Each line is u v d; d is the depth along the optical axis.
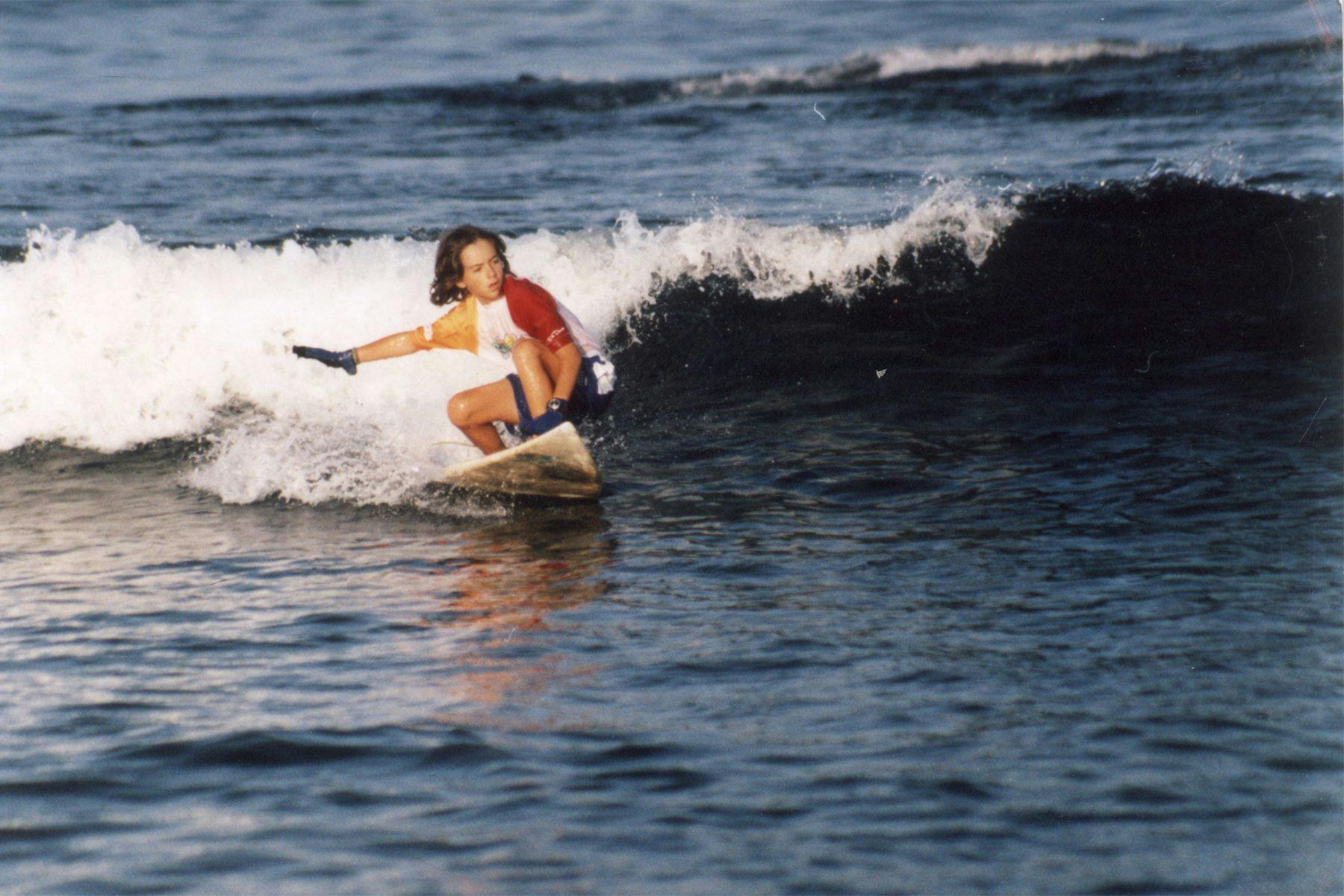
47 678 17.48
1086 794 13.83
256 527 24.20
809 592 20.16
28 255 33.56
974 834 13.14
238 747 15.27
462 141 55.50
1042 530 22.56
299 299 32.94
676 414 30.38
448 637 18.72
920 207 37.22
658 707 16.20
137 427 30.39
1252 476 24.77
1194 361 31.88
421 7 93.81
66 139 55.19
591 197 44.78
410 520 24.38
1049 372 31.66
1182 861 12.59
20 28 84.31
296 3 94.19
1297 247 36.31
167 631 19.17
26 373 31.25
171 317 32.22
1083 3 91.62
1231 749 14.66
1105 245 36.53
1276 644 17.45
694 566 21.55
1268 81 62.56
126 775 14.73
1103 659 17.20
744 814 13.62
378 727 15.79
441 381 31.39
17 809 14.04
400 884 12.51
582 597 20.30
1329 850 12.69
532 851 13.02
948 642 17.97
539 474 24.89
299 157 52.16
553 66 76.88
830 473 26.22
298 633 18.98
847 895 12.20
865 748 14.96
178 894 12.45
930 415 29.50
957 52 73.62
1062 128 55.44
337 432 29.27
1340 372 30.77
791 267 35.28
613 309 34.09
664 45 83.06
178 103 63.28
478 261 24.31
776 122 58.66
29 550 23.28
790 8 93.62
